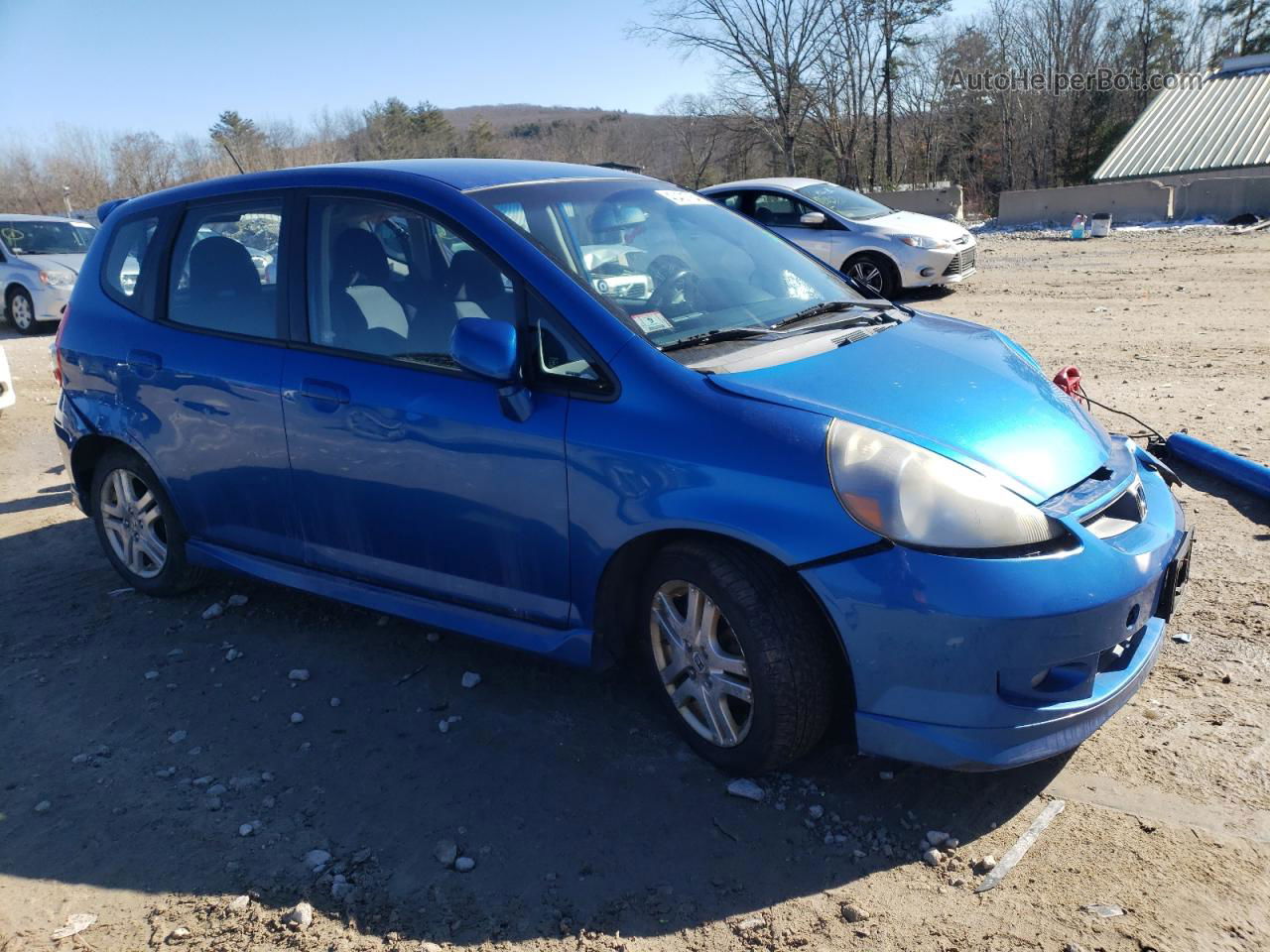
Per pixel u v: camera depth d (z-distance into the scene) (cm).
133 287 437
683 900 256
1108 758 300
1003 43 4597
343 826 293
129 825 300
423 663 388
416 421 333
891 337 345
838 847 272
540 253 326
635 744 325
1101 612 259
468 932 249
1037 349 912
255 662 396
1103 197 2192
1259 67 2941
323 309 368
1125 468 304
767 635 276
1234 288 1191
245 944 249
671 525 284
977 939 236
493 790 305
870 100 4088
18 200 6066
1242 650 354
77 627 439
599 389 303
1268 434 596
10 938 256
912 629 257
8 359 1236
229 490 403
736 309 352
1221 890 246
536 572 322
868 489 261
